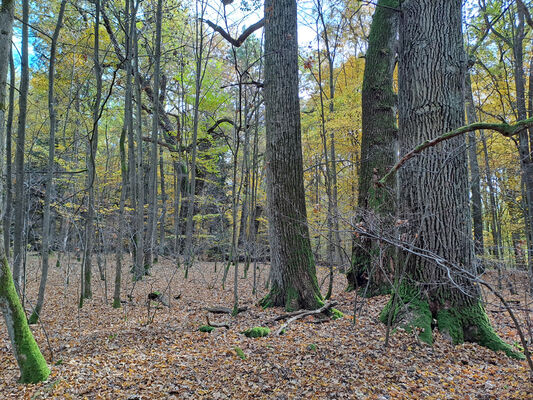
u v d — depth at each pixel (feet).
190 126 51.57
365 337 15.64
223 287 33.96
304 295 21.26
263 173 50.19
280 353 14.30
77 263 46.91
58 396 11.29
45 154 39.34
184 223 57.41
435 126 15.74
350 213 20.53
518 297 22.90
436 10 16.05
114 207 43.75
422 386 11.43
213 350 15.14
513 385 11.23
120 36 38.04
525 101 25.64
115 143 64.59
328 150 46.09
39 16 32.42
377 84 27.12
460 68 15.97
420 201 15.79
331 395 10.94
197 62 36.70
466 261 15.33
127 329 19.30
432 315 15.78
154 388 11.71
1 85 12.07
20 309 12.62
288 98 22.52
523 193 28.19
